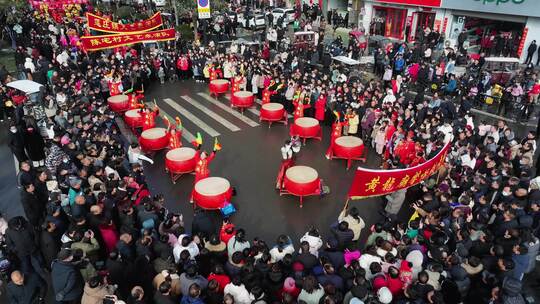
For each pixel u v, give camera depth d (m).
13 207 11.67
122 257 7.76
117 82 19.50
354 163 14.40
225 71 22.47
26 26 30.30
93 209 8.55
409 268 7.26
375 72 24.08
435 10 27.75
